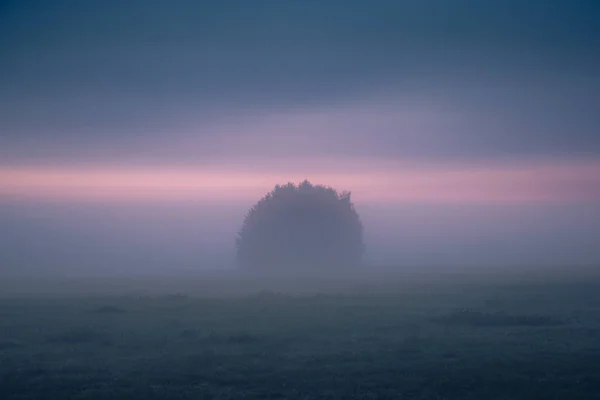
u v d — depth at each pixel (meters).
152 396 18.36
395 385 19.55
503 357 23.41
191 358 23.47
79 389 19.27
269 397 18.36
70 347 26.38
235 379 20.41
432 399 18.08
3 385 19.53
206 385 19.73
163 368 21.98
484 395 18.41
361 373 21.08
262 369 21.77
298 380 20.20
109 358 24.00
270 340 27.36
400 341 27.20
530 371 21.11
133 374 21.12
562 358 23.14
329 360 23.19
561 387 19.12
